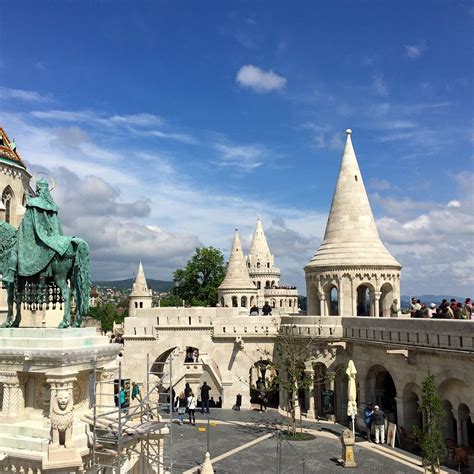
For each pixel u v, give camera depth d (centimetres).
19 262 1388
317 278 3581
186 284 7494
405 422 2545
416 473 2073
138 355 3797
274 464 2198
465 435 2208
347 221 3612
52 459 1189
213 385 3888
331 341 3167
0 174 3309
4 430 1289
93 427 1280
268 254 9650
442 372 2273
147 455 1491
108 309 10219
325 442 2592
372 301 3469
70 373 1247
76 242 1387
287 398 3209
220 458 2283
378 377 2936
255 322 3744
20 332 1346
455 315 2516
